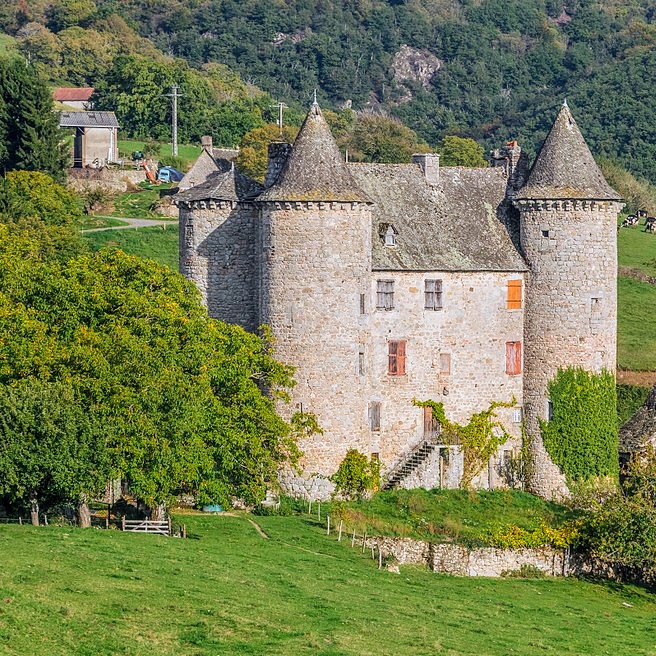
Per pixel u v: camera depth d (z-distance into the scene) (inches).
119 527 7239.2
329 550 7332.7
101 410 6845.5
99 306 7337.6
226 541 7126.0
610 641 6338.6
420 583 7062.0
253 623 5492.1
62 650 4918.8
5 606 5182.1
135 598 5541.3
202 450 7116.1
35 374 7012.8
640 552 7637.8
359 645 5418.3
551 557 7800.2
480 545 7751.0
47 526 6648.6
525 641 6018.7
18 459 6609.3
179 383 7037.4
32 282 7603.4
